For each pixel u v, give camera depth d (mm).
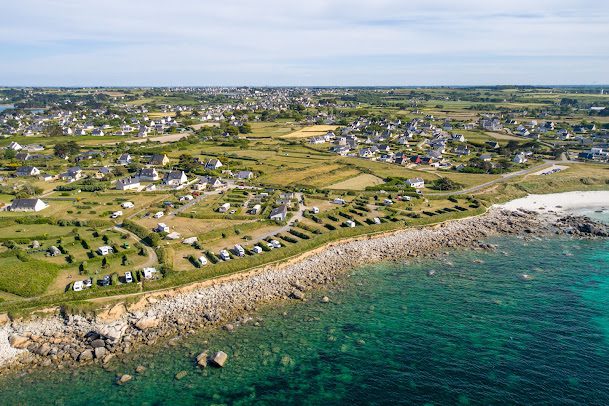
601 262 100375
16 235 104688
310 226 116188
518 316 76812
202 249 99938
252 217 121500
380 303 82562
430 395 57531
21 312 72562
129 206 130500
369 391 58625
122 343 69312
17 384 60688
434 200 148500
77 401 57406
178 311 77812
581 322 74375
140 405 56656
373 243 111750
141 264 90500
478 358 65000
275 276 92062
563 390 57812
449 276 94250
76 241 101562
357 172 186000
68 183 159625
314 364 64562
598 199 155500
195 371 63094
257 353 67188
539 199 155875
